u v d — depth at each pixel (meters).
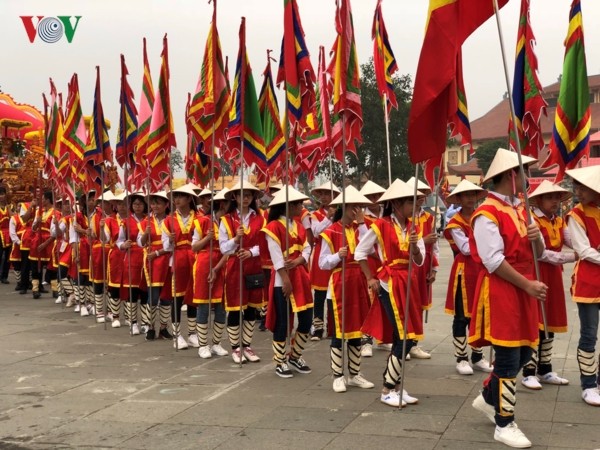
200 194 10.68
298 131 10.44
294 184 11.58
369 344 8.41
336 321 6.55
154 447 5.08
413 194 6.06
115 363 8.03
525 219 5.25
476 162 41.00
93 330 10.39
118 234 10.16
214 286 8.32
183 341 8.98
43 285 16.08
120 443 5.19
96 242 11.45
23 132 24.00
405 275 6.05
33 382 7.13
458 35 5.43
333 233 6.74
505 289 4.96
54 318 11.58
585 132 6.76
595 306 6.04
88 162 11.16
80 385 6.98
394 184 6.23
